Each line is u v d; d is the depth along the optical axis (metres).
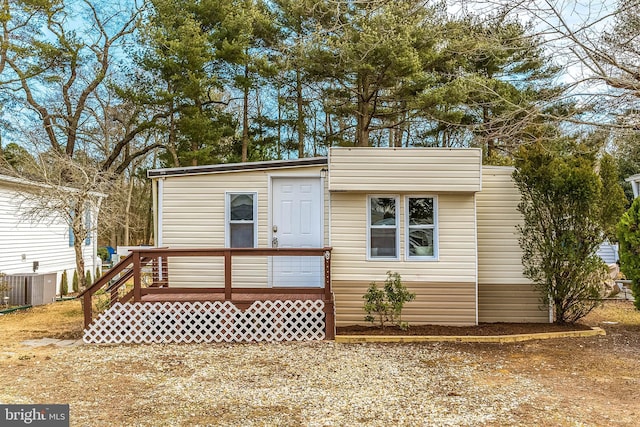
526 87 10.73
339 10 6.91
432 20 8.79
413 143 21.47
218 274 9.27
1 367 6.37
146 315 7.84
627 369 6.13
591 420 4.45
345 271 8.70
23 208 13.03
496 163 14.52
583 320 9.50
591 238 8.40
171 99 18.70
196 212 9.35
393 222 8.77
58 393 5.31
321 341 7.75
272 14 18.61
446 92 14.76
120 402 5.02
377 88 16.11
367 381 5.68
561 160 8.52
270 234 9.27
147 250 7.91
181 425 4.39
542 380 5.70
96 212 11.97
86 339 7.76
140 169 24.38
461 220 8.70
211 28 19.69
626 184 21.89
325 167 9.24
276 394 5.24
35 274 12.20
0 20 18.83
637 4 5.47
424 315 8.64
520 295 9.16
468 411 4.70
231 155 21.19
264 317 7.87
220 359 6.73
